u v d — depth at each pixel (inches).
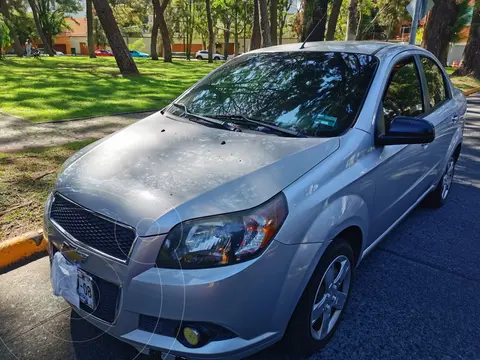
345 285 98.5
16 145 219.9
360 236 100.7
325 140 94.9
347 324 103.9
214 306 70.3
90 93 408.8
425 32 778.8
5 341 94.4
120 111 322.7
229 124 106.1
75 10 2219.5
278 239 74.7
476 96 577.0
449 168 180.9
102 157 93.2
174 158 88.3
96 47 2655.0
